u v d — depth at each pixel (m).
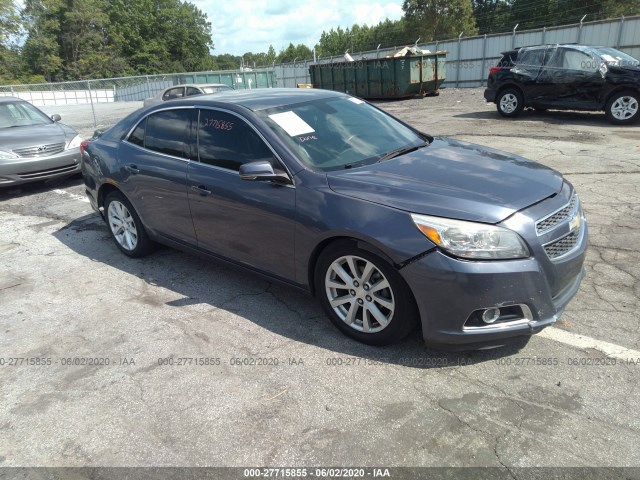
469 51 29.06
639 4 42.81
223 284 4.39
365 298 3.20
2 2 55.47
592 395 2.72
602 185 6.59
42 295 4.43
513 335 2.86
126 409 2.87
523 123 12.16
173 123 4.34
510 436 2.47
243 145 3.76
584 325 3.38
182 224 4.30
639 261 4.27
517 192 3.05
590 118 12.32
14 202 7.75
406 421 2.62
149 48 72.00
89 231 6.12
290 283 3.63
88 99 27.62
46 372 3.28
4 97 9.53
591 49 11.70
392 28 75.25
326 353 3.26
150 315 3.92
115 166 4.82
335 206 3.15
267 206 3.51
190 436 2.62
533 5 51.16
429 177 3.26
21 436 2.72
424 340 3.00
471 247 2.75
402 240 2.87
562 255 2.99
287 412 2.74
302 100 4.16
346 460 2.40
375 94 21.39
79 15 62.50
